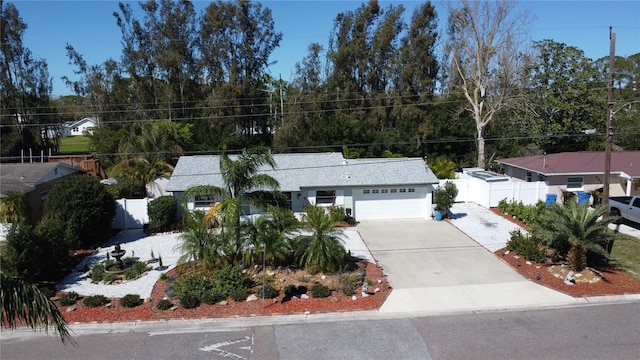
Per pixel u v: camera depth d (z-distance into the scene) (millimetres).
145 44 46219
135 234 22281
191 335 11930
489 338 11477
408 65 44438
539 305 13461
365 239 21016
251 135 46969
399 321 12578
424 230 22344
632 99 44875
